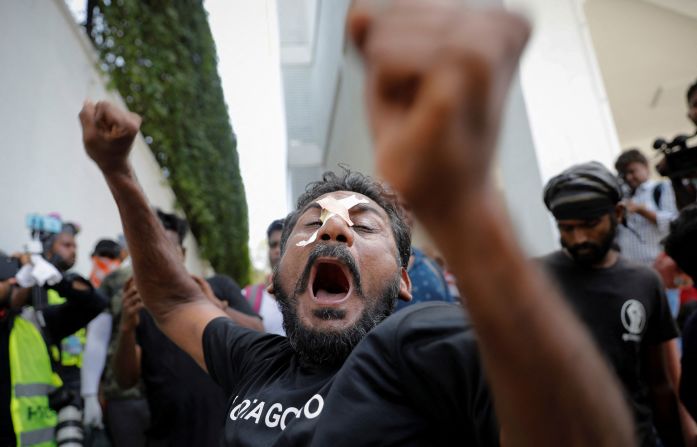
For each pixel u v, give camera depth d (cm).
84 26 504
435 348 75
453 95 30
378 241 120
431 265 247
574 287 212
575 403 46
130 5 530
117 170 144
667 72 738
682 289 295
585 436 47
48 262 267
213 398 242
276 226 331
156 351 251
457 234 38
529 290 41
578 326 47
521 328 43
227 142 969
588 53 465
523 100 454
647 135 870
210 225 838
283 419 101
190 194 734
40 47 368
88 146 139
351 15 33
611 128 451
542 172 434
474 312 42
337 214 118
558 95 456
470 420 72
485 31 31
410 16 32
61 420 241
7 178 314
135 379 258
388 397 83
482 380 68
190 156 725
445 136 32
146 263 156
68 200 405
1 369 225
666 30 679
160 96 576
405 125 32
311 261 115
